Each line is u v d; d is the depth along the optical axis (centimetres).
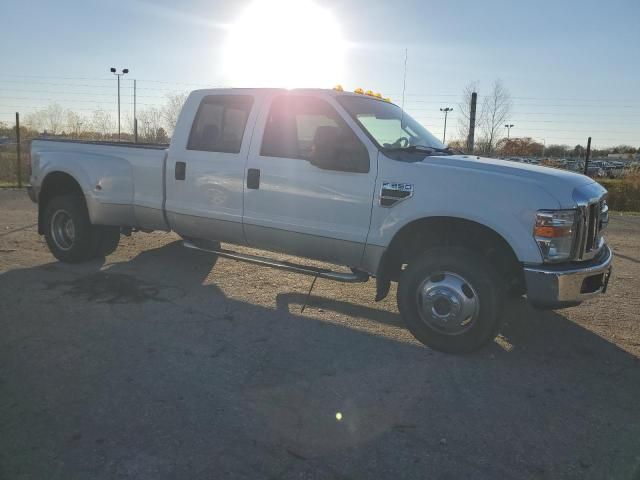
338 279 482
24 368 372
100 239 641
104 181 599
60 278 586
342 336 450
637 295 598
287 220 493
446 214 410
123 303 510
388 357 411
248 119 517
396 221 432
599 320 512
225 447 288
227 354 405
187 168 552
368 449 290
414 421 320
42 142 669
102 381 357
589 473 274
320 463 277
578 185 406
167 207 571
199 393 345
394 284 620
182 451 283
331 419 319
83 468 267
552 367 403
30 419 309
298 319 486
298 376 373
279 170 492
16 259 662
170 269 635
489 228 402
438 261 413
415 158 444
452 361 408
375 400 344
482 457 286
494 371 393
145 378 362
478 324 404
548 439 305
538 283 385
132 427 304
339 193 460
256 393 347
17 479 257
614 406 346
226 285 581
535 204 384
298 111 492
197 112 554
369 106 502
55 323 455
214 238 559
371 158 448
